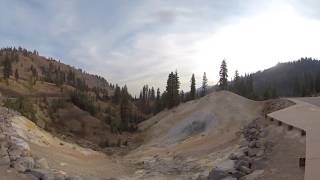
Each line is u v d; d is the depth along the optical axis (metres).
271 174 20.61
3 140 27.75
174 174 35.97
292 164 21.06
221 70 131.12
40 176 22.16
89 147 86.00
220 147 44.12
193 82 137.38
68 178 24.30
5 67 197.00
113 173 36.31
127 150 83.31
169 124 90.44
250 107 79.06
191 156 44.66
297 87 166.25
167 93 123.12
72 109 146.50
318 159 19.20
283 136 28.69
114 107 190.38
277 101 72.81
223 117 73.50
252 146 27.86
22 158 24.34
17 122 41.72
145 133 97.94
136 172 38.75
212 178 23.72
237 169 23.42
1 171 21.11
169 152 54.75
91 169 34.97
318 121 31.41
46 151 35.19
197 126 75.69
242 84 152.75
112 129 126.81
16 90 183.38
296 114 38.47
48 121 125.00
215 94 88.50
